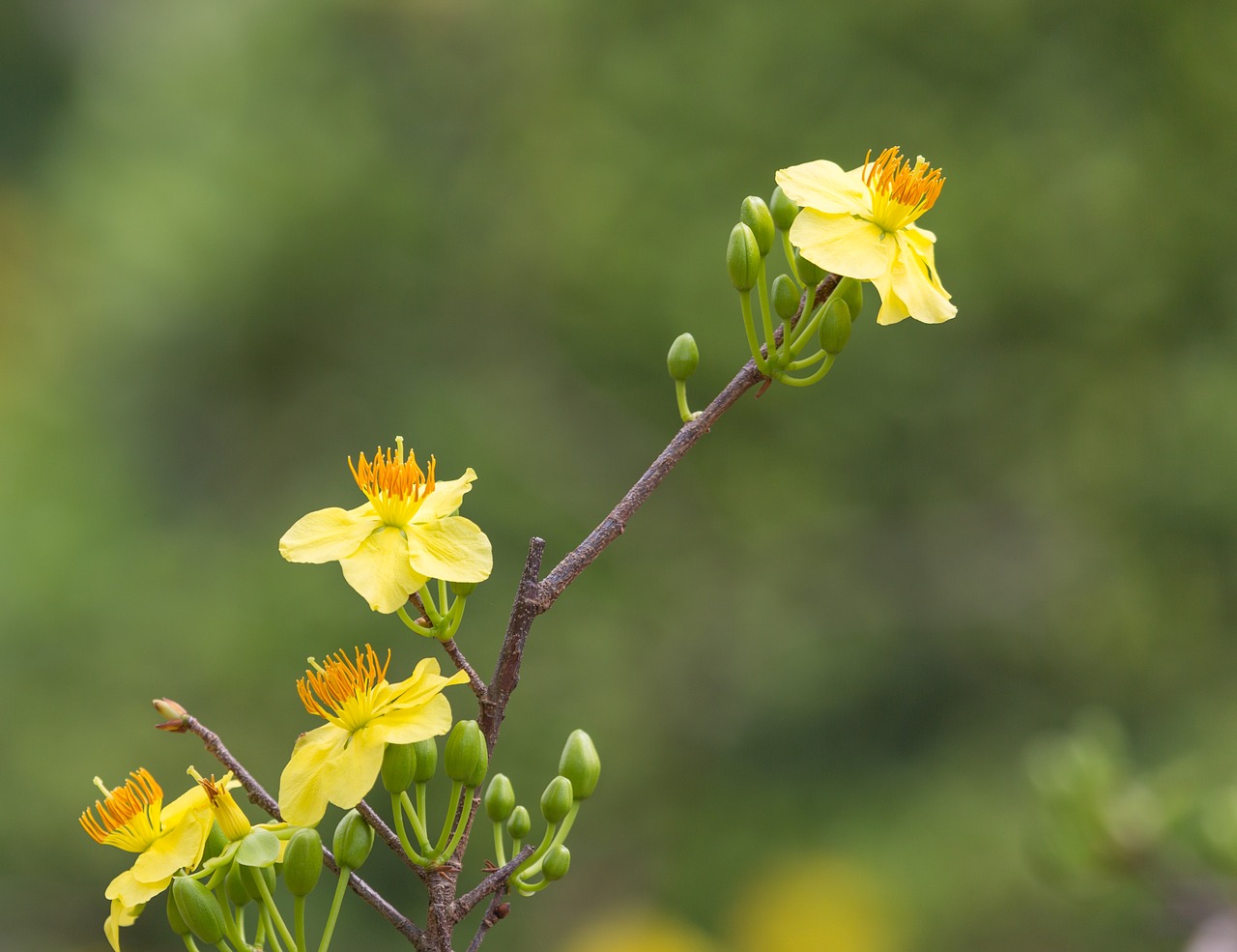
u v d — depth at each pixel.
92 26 16.83
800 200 1.63
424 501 1.48
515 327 8.26
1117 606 8.55
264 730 6.88
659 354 7.93
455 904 1.43
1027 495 8.48
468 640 7.24
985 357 8.05
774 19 7.91
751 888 8.41
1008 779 8.39
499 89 8.32
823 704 8.98
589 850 8.65
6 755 6.80
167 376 7.88
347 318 7.85
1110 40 7.75
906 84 7.84
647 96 8.05
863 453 8.27
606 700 7.79
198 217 7.57
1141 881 3.38
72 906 7.32
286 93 7.94
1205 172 7.71
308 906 6.86
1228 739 7.76
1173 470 7.97
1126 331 7.94
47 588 7.04
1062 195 7.78
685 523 8.54
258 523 7.58
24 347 8.38
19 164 16.41
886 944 8.00
